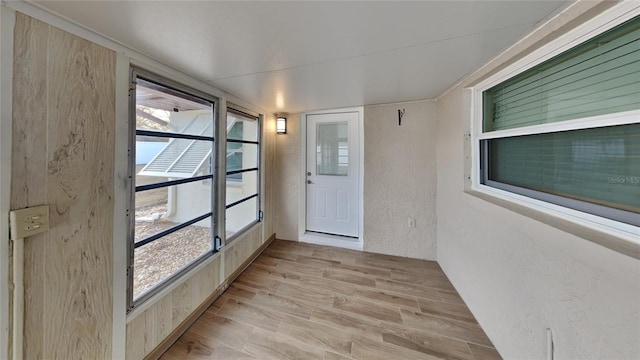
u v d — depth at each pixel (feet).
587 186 3.34
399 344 5.16
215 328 5.64
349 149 11.29
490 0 3.00
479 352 4.94
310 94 7.77
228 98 7.55
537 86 4.19
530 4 3.11
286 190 11.53
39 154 3.10
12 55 2.81
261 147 10.12
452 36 3.96
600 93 3.09
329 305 6.50
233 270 7.89
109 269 4.02
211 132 7.03
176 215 9.69
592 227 3.18
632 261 2.39
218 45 4.20
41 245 3.14
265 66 5.22
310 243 11.19
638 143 2.77
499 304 4.84
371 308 6.37
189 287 5.79
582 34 3.19
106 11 3.12
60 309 3.35
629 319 2.45
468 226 6.23
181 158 9.84
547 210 3.94
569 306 3.16
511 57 4.38
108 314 3.98
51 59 3.19
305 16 3.34
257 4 3.04
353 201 11.40
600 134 3.18
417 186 9.27
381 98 8.48
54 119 3.25
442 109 8.06
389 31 3.79
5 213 2.78
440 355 4.88
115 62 4.06
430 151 9.00
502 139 5.45
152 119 7.16
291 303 6.60
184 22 3.45
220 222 7.16
